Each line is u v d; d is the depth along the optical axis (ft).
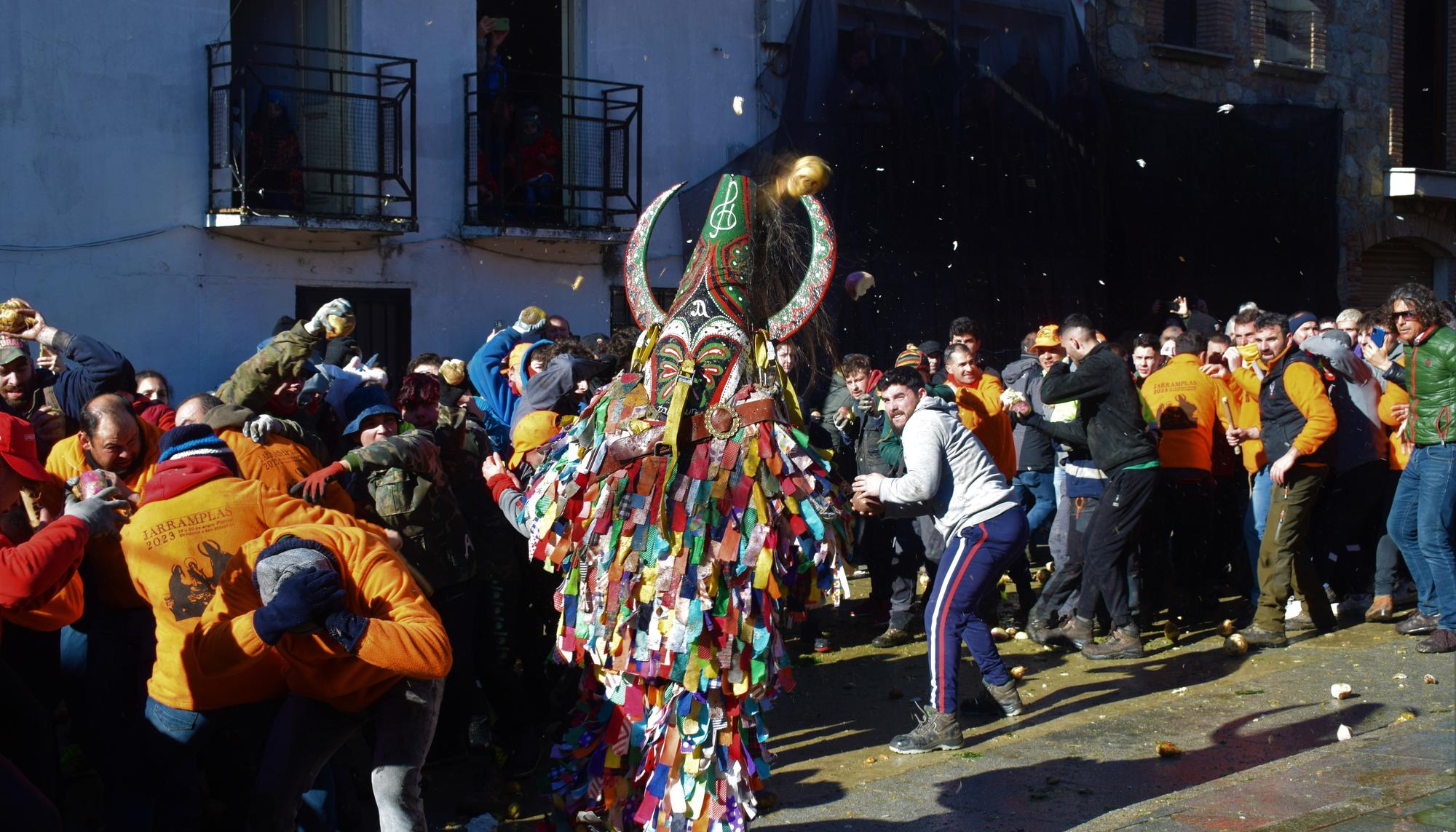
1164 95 48.24
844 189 40.47
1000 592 28.09
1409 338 23.39
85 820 15.62
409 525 15.69
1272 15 57.93
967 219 42.75
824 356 28.50
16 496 12.53
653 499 11.98
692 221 42.50
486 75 39.09
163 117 33.83
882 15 42.70
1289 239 51.55
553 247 41.11
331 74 37.40
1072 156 45.37
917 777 16.79
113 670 13.50
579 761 13.11
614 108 41.55
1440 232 64.44
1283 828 13.91
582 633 12.37
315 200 37.55
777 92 45.42
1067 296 45.06
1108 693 21.15
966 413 23.54
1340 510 25.99
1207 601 27.78
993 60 44.19
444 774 17.34
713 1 43.88
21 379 17.06
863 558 27.25
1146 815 14.60
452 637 16.33
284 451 14.61
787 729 19.51
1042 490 26.71
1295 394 23.47
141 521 12.21
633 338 18.53
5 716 12.66
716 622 11.86
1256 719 19.22
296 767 11.13
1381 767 16.25
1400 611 27.17
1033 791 16.03
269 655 11.84
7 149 31.32
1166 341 34.06
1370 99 61.41
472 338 39.60
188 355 34.35
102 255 32.86
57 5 31.96
